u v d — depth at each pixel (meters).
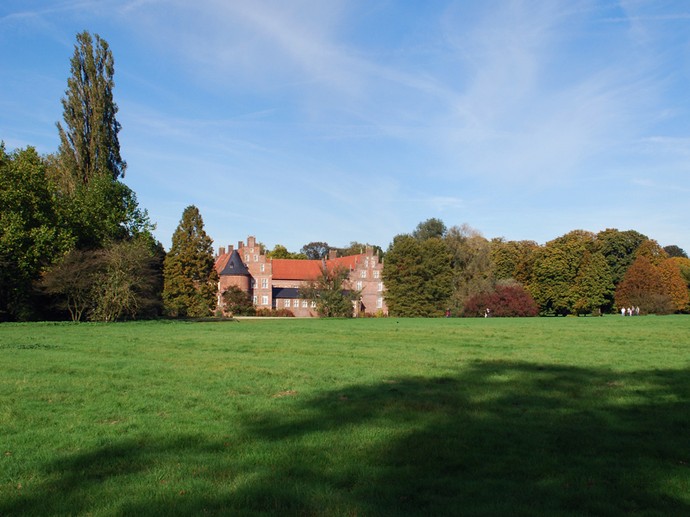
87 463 8.62
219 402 13.05
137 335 32.22
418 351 23.88
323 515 6.64
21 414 11.77
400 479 7.93
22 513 6.73
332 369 18.44
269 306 106.69
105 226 57.19
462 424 10.95
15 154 51.44
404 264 88.19
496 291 78.69
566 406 12.64
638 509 6.90
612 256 101.19
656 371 17.98
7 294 50.19
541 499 7.16
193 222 77.00
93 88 59.31
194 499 7.11
